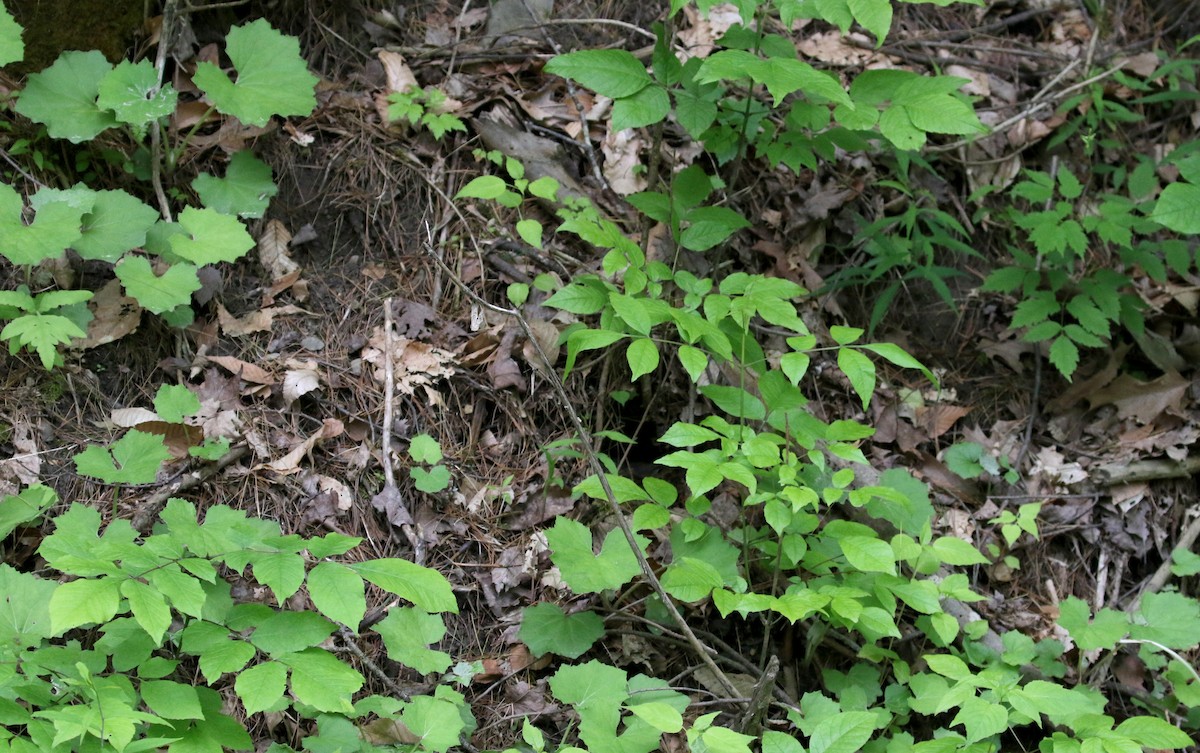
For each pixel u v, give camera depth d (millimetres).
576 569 2760
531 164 3062
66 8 2941
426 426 2916
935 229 3098
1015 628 2955
